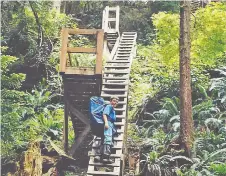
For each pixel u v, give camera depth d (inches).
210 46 442.3
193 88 473.7
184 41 364.8
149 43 700.7
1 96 350.3
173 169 342.0
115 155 314.3
